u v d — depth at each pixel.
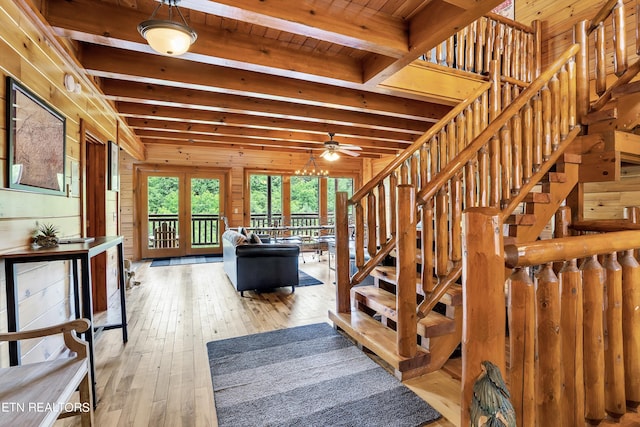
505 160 2.34
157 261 7.07
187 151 7.58
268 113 4.22
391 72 2.94
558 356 1.19
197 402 1.98
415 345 2.25
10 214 1.87
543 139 2.58
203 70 3.19
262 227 8.02
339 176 9.12
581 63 2.80
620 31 2.72
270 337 2.96
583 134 2.83
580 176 2.72
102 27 2.26
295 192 8.79
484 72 3.81
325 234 9.01
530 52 4.18
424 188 2.19
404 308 2.22
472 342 1.01
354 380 2.23
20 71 1.96
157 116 4.39
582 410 1.28
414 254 2.22
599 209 3.72
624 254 1.48
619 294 1.42
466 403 1.02
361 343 2.62
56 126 2.43
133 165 7.20
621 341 1.43
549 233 4.04
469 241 1.01
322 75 3.02
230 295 4.39
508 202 2.36
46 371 1.41
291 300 4.17
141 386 2.15
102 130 3.73
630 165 3.37
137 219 7.25
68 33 2.22
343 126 5.66
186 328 3.20
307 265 6.77
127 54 2.90
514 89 3.50
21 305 1.99
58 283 2.51
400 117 4.88
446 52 3.61
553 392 1.18
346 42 2.40
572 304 1.24
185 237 7.67
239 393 2.07
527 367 1.11
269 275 4.40
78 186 2.96
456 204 2.29
